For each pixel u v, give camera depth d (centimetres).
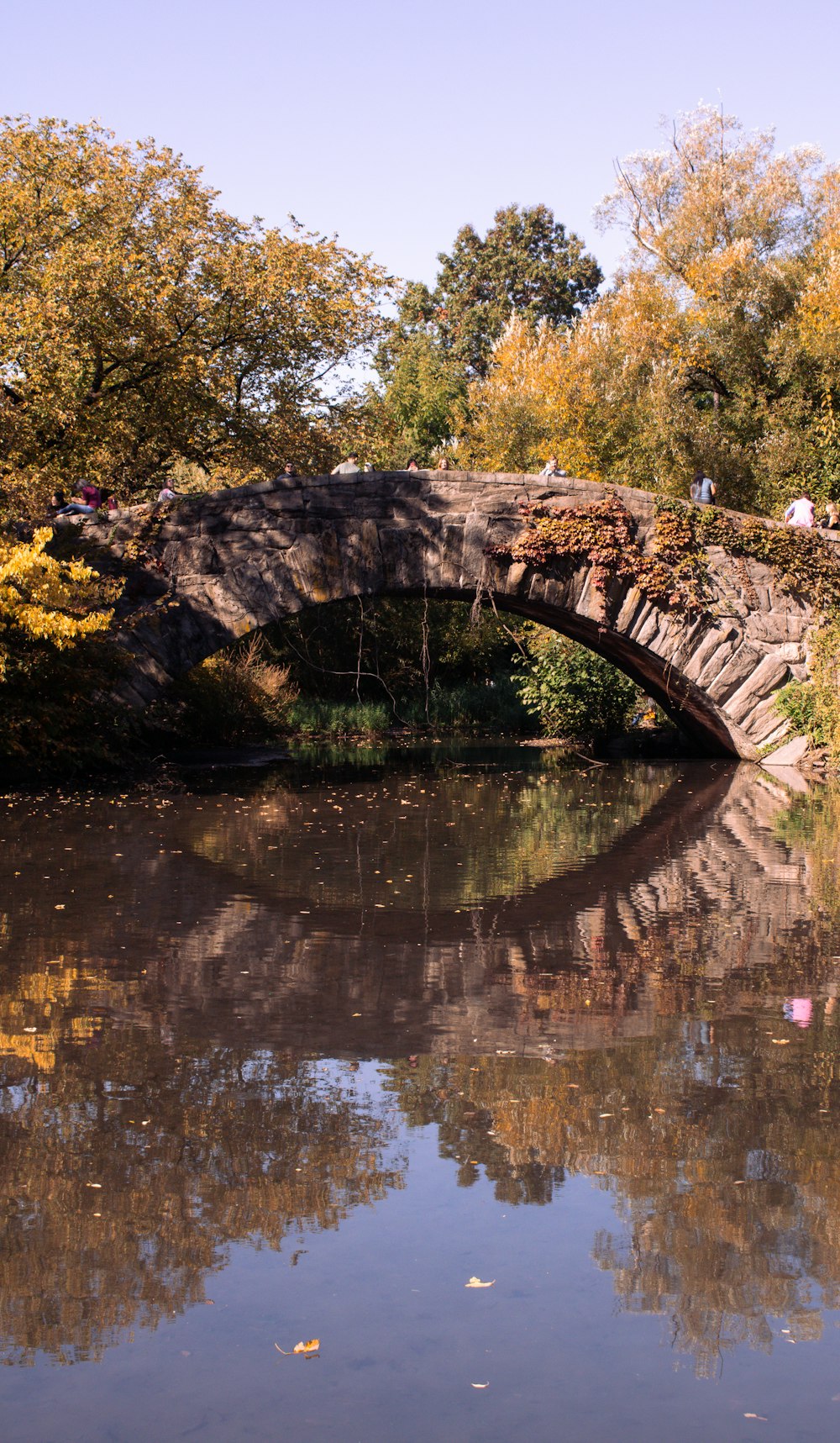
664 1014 633
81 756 1802
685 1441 300
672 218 3188
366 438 3095
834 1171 445
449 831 1307
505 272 5712
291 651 3331
